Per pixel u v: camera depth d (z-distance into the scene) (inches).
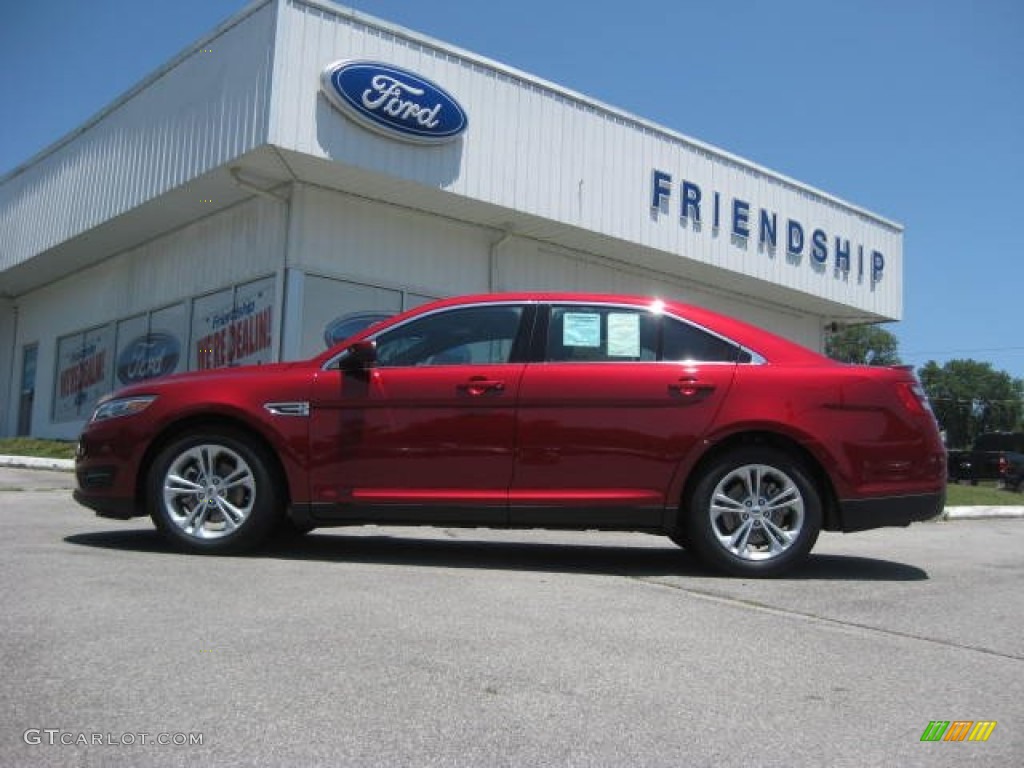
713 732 114.3
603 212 594.9
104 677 125.6
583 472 217.0
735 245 686.5
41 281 797.9
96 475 228.8
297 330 509.0
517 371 221.3
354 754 104.0
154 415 225.3
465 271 586.9
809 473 218.1
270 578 192.4
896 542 325.4
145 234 633.6
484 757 104.4
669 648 148.9
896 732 116.5
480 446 218.1
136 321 661.9
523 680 130.3
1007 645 160.6
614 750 107.7
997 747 112.9
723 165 681.0
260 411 221.6
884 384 222.1
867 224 813.2
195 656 135.6
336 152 473.4
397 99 490.9
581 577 210.1
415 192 523.2
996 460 980.6
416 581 195.2
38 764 99.1
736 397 217.3
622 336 225.1
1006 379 3179.1
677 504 216.4
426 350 228.1
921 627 171.3
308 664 133.6
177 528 223.0
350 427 220.4
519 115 553.3
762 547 219.6
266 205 531.8
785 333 817.5
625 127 613.0
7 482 425.1
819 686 133.2
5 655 133.4
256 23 468.4
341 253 528.4
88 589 174.2
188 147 512.1
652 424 216.8
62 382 767.7
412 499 218.5
